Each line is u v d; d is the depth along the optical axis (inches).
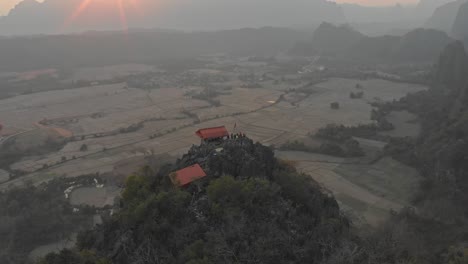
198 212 2711.6
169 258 2432.3
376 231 3617.1
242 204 2751.0
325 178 5236.2
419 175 5265.8
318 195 3334.2
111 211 4244.6
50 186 5142.7
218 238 2459.4
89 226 4205.2
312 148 6304.1
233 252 2405.3
